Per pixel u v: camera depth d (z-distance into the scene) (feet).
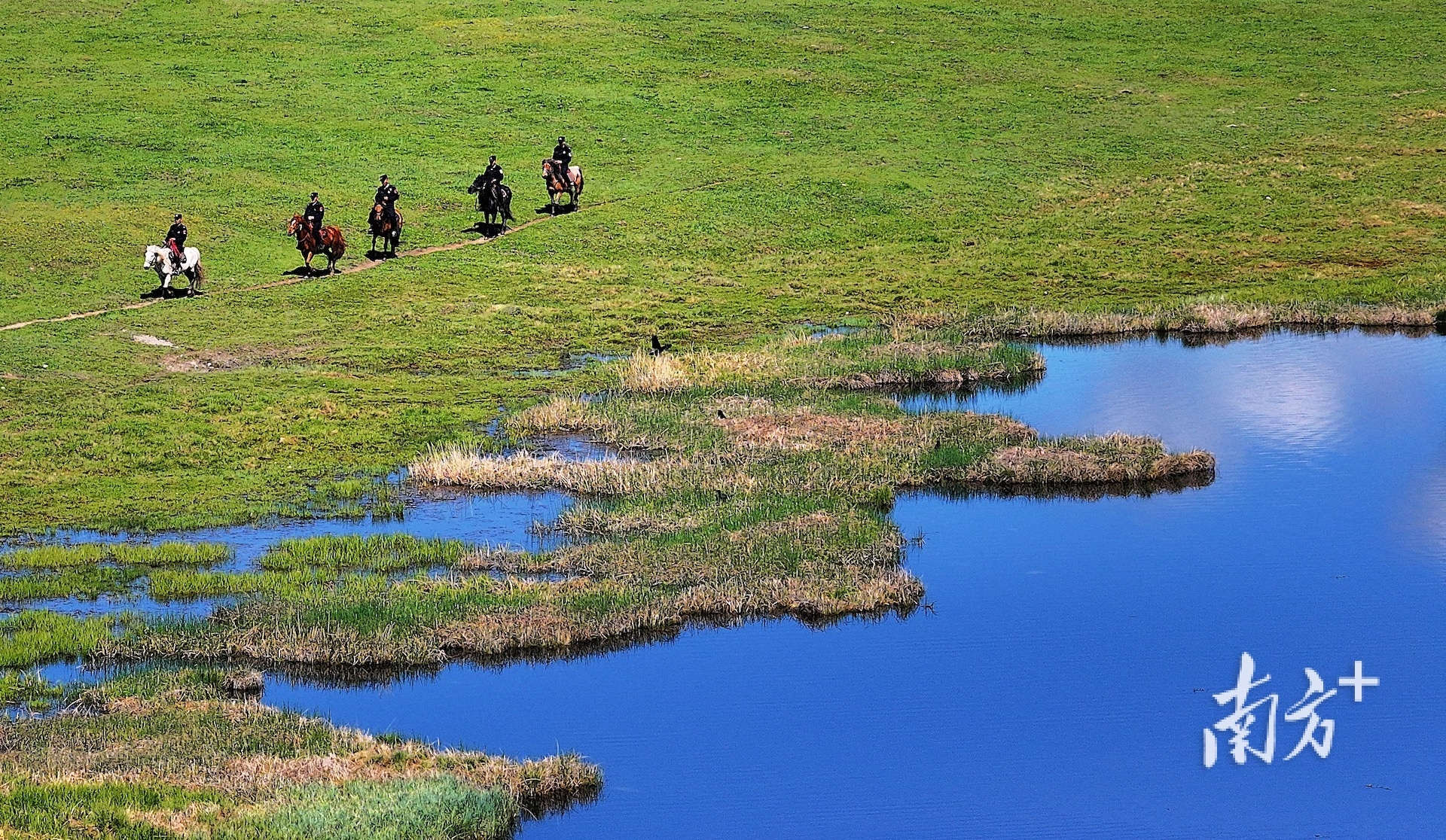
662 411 170.50
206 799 82.64
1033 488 147.33
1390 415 169.17
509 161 291.99
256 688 105.09
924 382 185.57
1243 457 155.22
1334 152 301.84
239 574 124.88
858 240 262.47
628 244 254.88
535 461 152.15
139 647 109.50
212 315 215.31
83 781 83.97
